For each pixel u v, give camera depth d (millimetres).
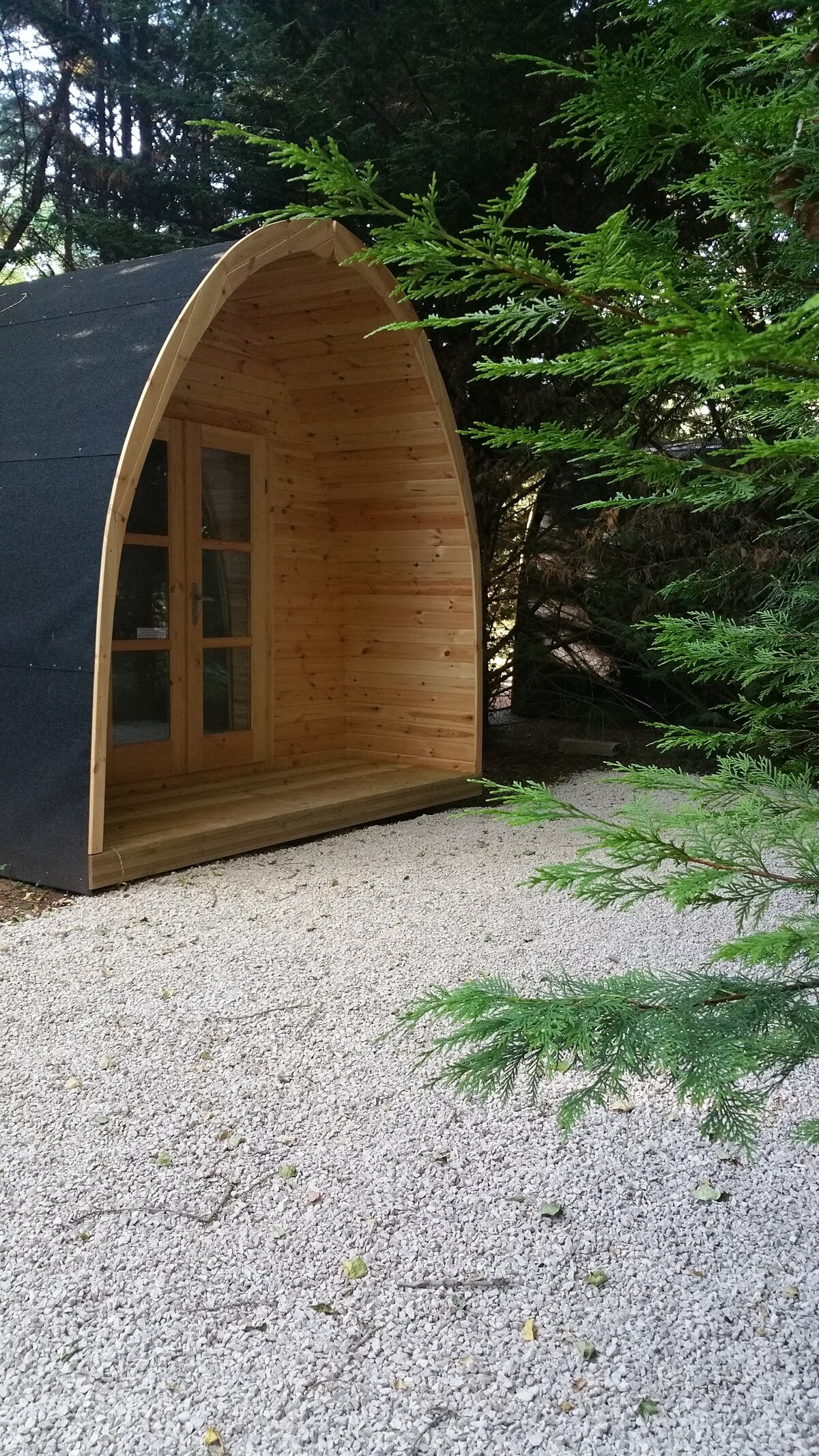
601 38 8664
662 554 9047
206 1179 2766
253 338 7250
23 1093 3193
